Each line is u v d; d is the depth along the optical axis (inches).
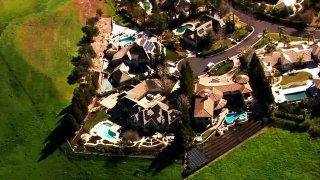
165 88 7126.0
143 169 6127.0
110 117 6914.4
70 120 6505.9
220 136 6422.2
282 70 7377.0
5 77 7642.7
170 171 6043.3
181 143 6117.1
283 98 6855.3
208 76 7485.2
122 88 7411.4
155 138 6466.5
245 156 6171.3
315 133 6343.5
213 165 6082.7
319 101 6619.1
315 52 7416.3
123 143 6422.2
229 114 6717.5
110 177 6136.8
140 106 6747.1
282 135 6382.9
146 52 7819.9
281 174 5964.6
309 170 5979.3
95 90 7308.1
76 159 6378.0
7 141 6766.7
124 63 7800.2
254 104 6752.0
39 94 7347.4
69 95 7352.4
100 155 6353.3
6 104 7253.9
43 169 6353.3
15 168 6417.3
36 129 6870.1
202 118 6510.8
